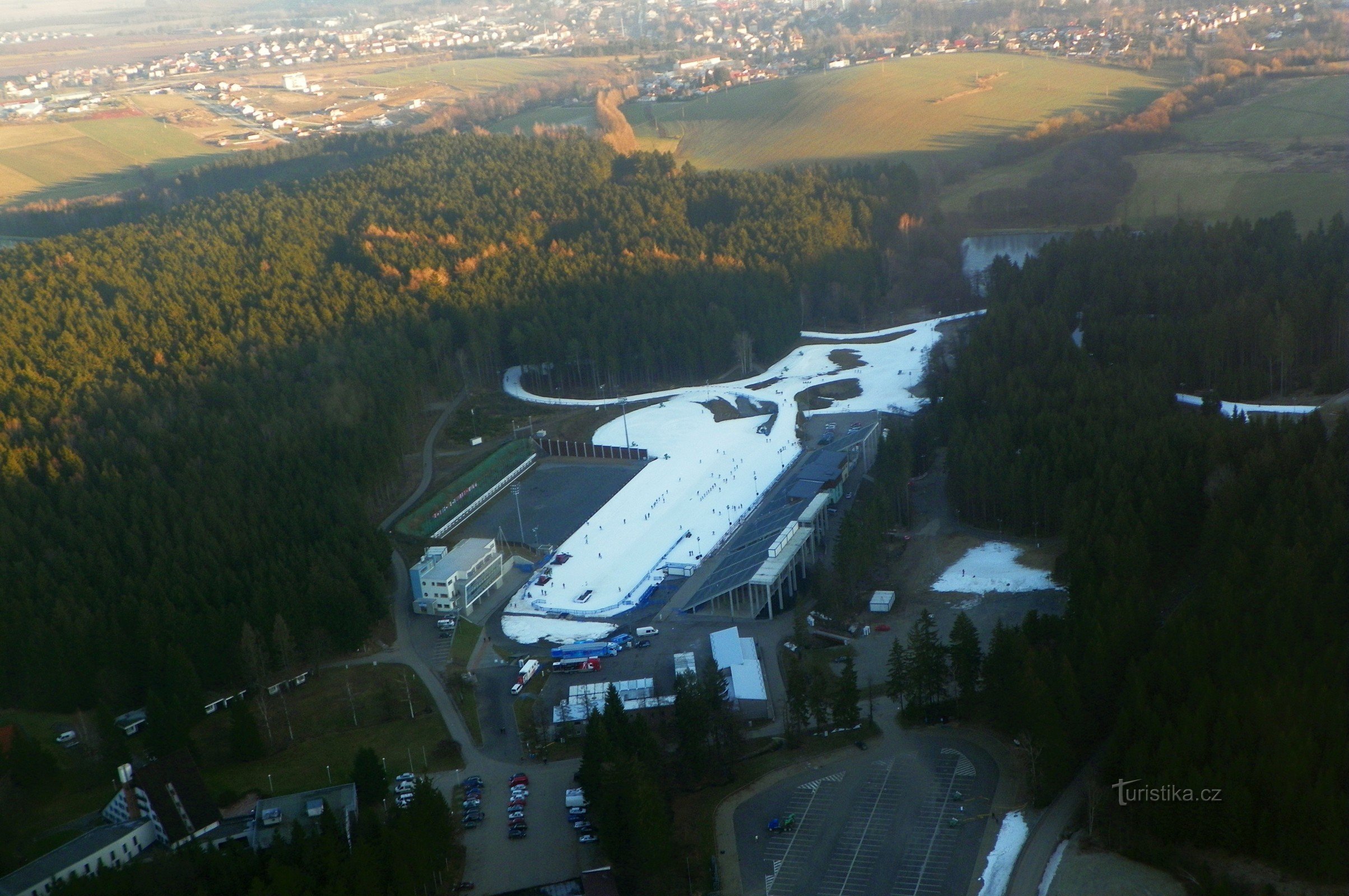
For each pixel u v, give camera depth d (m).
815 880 182.88
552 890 186.00
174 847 195.38
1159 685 197.62
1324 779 167.88
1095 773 196.25
